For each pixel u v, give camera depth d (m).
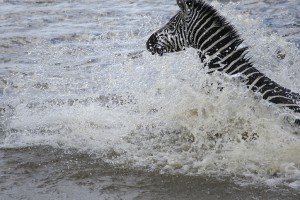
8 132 16.44
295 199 11.60
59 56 25.22
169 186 12.46
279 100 14.29
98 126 16.36
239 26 18.67
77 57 24.81
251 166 13.29
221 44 15.41
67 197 12.01
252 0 38.81
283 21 31.31
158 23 31.41
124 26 31.44
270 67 18.39
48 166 13.81
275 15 33.28
